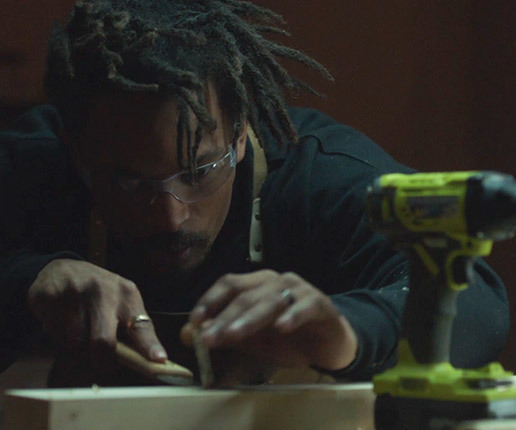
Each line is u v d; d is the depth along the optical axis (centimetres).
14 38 485
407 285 181
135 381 179
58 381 189
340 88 488
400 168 231
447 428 134
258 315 140
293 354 153
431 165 494
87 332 177
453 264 139
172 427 138
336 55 486
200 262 212
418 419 137
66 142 224
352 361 156
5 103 486
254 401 144
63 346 182
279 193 228
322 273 226
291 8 480
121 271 231
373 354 159
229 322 141
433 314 141
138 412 136
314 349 151
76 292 180
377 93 491
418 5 491
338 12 485
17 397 137
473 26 492
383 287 196
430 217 137
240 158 221
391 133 493
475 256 140
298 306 141
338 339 150
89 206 237
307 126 244
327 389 150
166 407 138
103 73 196
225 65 203
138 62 195
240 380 157
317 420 149
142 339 173
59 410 131
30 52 487
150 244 203
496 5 484
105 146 197
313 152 230
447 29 492
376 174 221
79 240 241
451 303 141
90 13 204
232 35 212
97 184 203
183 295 226
